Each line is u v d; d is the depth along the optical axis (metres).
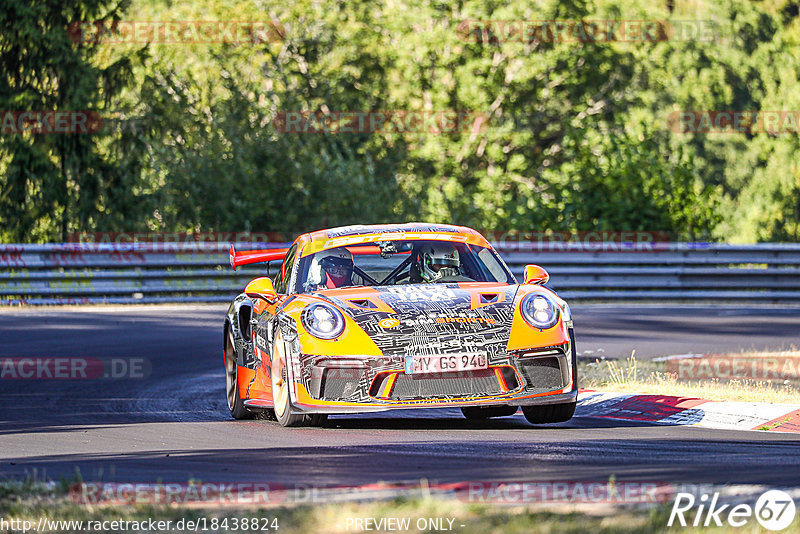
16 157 92.94
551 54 143.75
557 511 16.53
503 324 27.44
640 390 34.53
